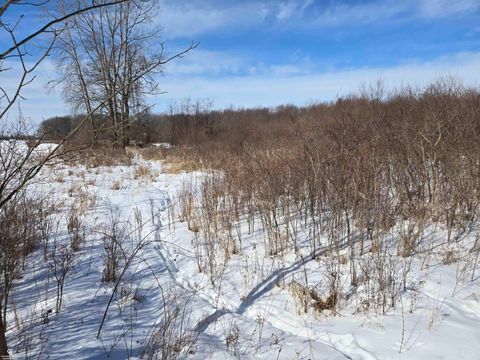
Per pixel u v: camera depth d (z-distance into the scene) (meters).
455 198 4.92
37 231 5.70
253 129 18.14
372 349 3.03
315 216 5.93
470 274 3.92
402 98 12.24
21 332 3.28
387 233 5.02
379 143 6.53
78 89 18.64
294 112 23.44
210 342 3.33
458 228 4.81
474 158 5.43
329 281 4.09
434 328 3.14
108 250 5.15
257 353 3.14
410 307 3.49
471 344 2.90
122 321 3.62
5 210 4.17
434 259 4.33
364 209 5.02
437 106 8.67
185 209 7.26
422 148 5.58
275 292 4.22
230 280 4.61
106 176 12.40
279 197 6.34
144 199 9.05
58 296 3.78
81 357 3.00
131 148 19.72
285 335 3.42
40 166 2.43
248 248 5.48
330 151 6.52
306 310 3.75
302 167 6.37
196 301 4.14
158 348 3.13
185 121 21.84
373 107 12.18
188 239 6.08
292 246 5.28
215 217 6.04
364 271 3.87
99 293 4.20
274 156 7.48
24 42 2.02
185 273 4.96
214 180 8.02
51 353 3.05
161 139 21.77
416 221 4.93
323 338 3.34
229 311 4.00
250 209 6.37
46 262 4.96
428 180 5.43
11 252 3.92
